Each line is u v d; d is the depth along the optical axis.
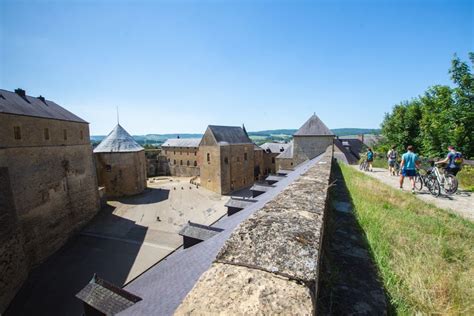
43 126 17.00
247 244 1.50
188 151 52.25
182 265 4.67
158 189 35.88
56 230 17.48
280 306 1.00
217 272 1.26
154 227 20.73
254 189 10.04
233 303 1.03
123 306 3.89
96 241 18.02
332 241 3.01
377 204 5.19
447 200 6.29
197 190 35.75
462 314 1.84
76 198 20.72
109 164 29.98
